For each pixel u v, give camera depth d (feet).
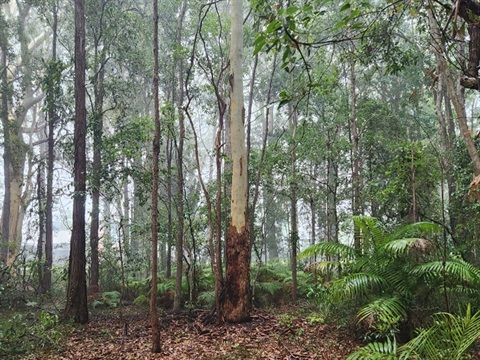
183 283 34.19
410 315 17.66
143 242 48.98
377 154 40.47
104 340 22.80
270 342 20.71
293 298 32.68
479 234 24.50
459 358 11.09
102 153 37.06
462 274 16.01
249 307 25.82
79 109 28.50
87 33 45.21
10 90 48.67
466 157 26.94
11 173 54.90
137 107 60.44
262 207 51.37
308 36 14.05
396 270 19.06
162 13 47.16
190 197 39.29
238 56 25.67
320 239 55.26
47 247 38.40
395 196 27.14
